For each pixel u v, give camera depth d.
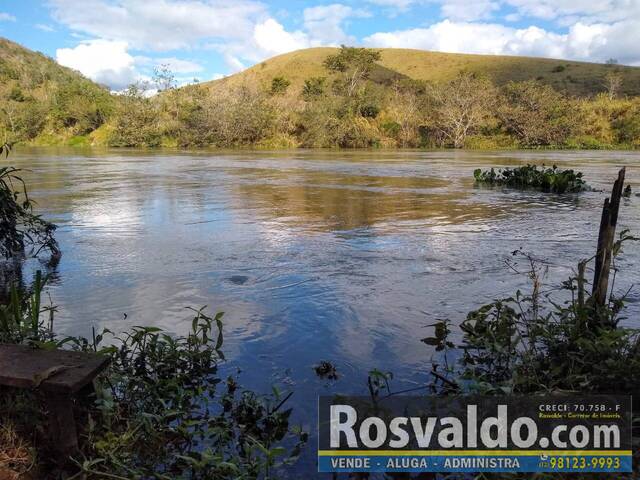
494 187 12.39
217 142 44.16
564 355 2.82
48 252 5.43
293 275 4.54
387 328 3.37
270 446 2.18
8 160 24.78
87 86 58.28
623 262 4.96
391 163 22.33
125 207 8.80
